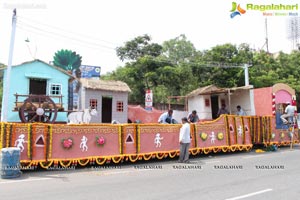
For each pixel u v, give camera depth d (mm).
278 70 30250
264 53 32750
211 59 27062
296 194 5688
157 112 20375
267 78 26078
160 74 26000
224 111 16609
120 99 19453
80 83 18750
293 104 18656
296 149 14258
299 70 32500
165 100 25891
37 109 13469
